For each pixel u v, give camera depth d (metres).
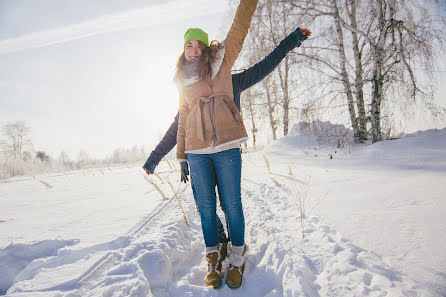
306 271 1.22
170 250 1.71
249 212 2.69
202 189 1.51
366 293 1.00
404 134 7.91
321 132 9.05
